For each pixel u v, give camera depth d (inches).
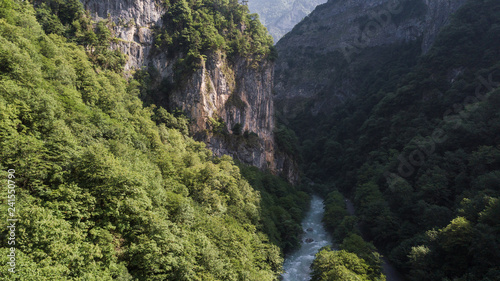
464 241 2108.8
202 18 4707.2
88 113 2207.2
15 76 1721.2
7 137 1289.4
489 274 1845.5
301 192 4756.4
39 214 1122.7
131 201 1503.4
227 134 4503.0
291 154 5841.5
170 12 4498.0
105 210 1433.3
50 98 1718.8
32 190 1321.4
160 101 4168.3
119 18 4079.7
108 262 1286.9
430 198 3073.3
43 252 1077.1
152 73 4269.2
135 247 1412.4
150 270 1390.3
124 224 1489.9
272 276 2233.0
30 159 1296.8
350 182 5014.8
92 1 3892.7
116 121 2546.8
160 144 2849.4
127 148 2143.2
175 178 2463.1
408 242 2684.5
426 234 2513.5
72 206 1304.1
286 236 3161.9
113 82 3307.1
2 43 1756.9
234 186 2952.8
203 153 3597.4
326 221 3673.7
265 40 5462.6
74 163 1497.3
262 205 3368.6
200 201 2428.6
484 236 1967.3
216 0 5118.1
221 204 2615.7
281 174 5398.6
